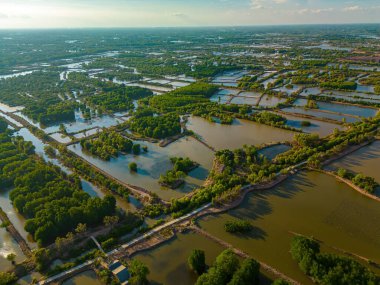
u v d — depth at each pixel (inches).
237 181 6013.8
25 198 5447.8
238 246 4527.6
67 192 5649.6
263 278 3956.7
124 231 4822.8
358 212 5246.1
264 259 4281.5
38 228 4653.1
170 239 4667.8
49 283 3956.7
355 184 5930.1
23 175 6333.7
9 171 6525.6
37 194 5551.2
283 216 5167.3
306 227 4906.5
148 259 4318.4
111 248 4498.0
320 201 5561.0
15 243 4783.5
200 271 4033.0
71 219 4886.8
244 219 5103.3
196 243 4606.3
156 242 4594.0
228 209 5319.9
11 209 5629.9
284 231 4820.4
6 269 4227.4
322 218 5108.3
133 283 3782.0
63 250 4453.7
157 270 4141.2
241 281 3570.4
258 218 5123.0
